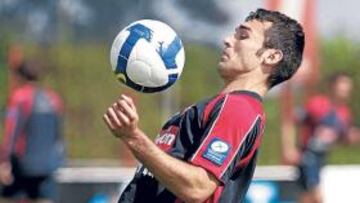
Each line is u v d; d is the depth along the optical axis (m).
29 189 38.34
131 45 15.92
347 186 42.22
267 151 49.94
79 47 53.38
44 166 38.00
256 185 40.47
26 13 54.69
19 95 37.88
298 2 42.97
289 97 44.66
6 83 50.44
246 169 15.91
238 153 15.41
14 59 48.31
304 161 40.94
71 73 52.31
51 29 53.81
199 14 58.56
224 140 15.38
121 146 49.44
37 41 53.75
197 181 15.02
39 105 37.78
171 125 16.22
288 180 41.00
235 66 16.27
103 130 50.62
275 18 16.45
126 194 16.09
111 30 53.09
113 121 14.82
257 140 15.74
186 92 53.31
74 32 53.53
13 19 54.62
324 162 41.56
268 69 16.30
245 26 16.44
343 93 41.72
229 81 16.44
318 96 41.47
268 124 50.25
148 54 15.84
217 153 15.27
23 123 37.66
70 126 50.75
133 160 46.41
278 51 16.27
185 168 14.98
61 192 39.53
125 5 52.69
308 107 41.25
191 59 55.09
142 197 15.94
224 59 16.39
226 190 15.70
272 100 50.91
